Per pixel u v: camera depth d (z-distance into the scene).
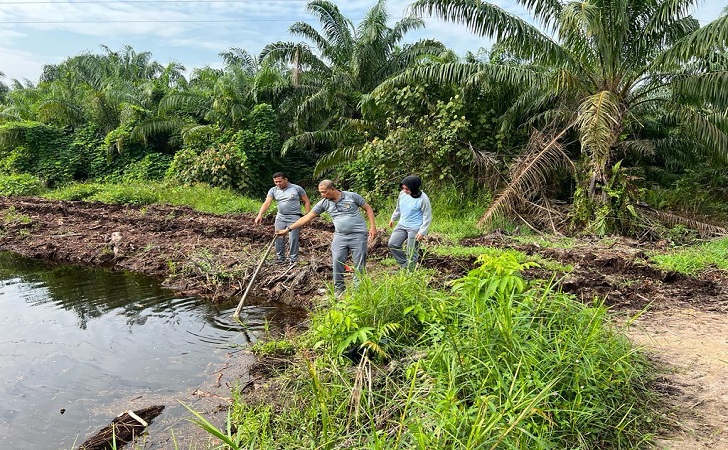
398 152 13.72
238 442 3.45
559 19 10.73
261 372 4.85
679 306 6.02
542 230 11.56
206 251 9.09
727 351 4.63
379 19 18.55
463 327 4.12
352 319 4.53
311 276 7.47
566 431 3.32
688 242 10.50
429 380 3.65
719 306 5.99
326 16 19.36
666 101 11.57
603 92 10.59
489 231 11.20
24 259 9.62
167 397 4.48
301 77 20.02
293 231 8.04
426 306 4.72
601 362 3.85
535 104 13.52
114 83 25.30
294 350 5.19
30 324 6.30
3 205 15.50
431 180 13.68
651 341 4.88
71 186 19.91
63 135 23.39
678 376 4.16
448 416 3.07
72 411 4.30
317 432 3.52
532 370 3.57
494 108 13.85
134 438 3.86
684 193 13.48
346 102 18.91
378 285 5.03
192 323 6.31
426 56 15.02
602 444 3.32
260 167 20.09
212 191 16.89
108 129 23.38
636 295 6.40
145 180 19.86
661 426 3.49
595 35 10.69
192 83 29.86
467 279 4.10
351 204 6.26
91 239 10.66
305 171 20.50
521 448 2.97
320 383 3.88
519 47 11.09
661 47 11.02
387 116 15.57
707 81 10.30
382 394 3.93
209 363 5.17
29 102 30.27
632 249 9.38
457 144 13.55
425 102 13.99
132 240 10.25
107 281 8.17
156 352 5.46
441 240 10.16
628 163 14.57
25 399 4.50
